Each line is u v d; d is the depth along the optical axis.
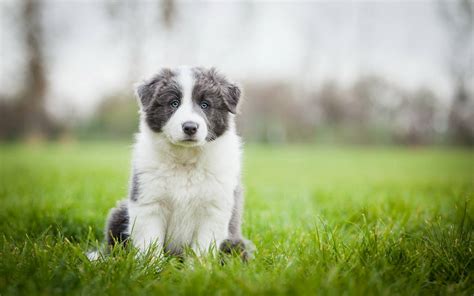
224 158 3.50
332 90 28.42
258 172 10.93
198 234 3.49
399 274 2.71
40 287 2.51
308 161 15.80
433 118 26.55
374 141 28.23
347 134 28.64
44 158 14.88
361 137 28.39
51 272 2.67
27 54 25.72
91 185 7.02
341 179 9.28
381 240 3.21
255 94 28.02
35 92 26.11
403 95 27.22
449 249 2.99
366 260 2.85
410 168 13.05
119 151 20.11
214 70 3.80
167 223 3.51
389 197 5.43
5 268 2.73
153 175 3.38
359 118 28.30
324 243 3.17
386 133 28.08
